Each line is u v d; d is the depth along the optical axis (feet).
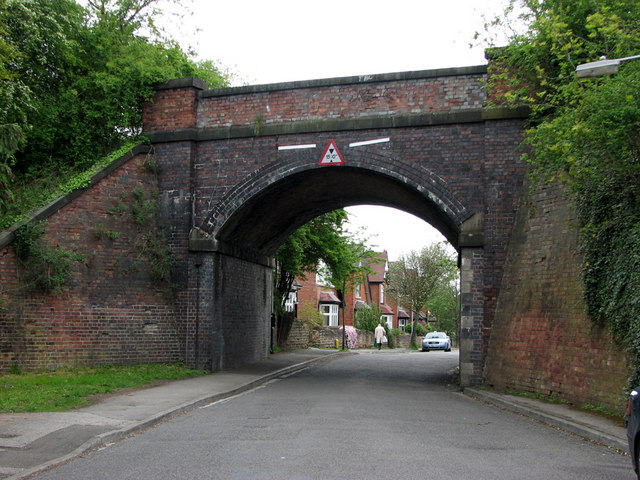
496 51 47.80
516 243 49.21
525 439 27.89
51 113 59.41
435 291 210.18
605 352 35.60
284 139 56.13
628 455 24.70
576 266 40.68
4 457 22.68
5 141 47.70
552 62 44.14
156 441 26.45
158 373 51.47
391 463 21.85
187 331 56.80
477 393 45.21
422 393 47.57
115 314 53.98
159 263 56.59
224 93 57.93
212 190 57.52
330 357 93.71
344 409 36.45
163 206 57.98
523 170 50.70
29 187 56.24
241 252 65.00
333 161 54.60
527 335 44.93
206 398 39.81
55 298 50.90
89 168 57.31
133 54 61.31
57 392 38.96
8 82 50.60
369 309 171.83
